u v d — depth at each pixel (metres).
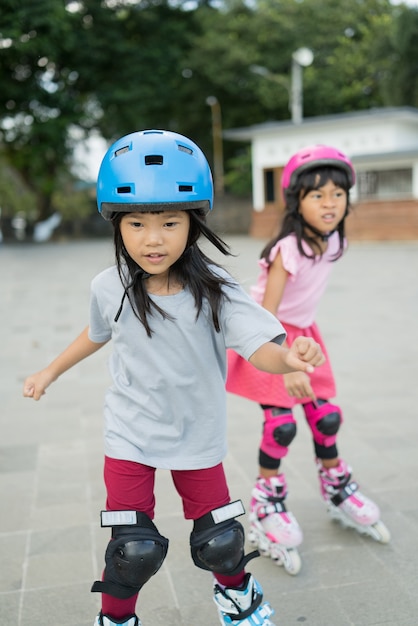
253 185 23.03
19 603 2.21
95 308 1.82
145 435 1.75
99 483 3.19
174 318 1.68
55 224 27.50
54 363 1.93
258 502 2.44
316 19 26.42
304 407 2.52
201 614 2.13
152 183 1.53
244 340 1.66
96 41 21.11
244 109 27.05
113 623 1.72
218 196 25.25
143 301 1.67
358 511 2.52
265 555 2.47
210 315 1.70
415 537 2.58
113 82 22.53
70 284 11.30
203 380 1.74
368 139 19.70
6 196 27.59
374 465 3.33
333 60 26.17
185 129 28.20
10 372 5.49
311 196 2.29
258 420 4.12
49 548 2.57
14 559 2.49
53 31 18.05
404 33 23.72
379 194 19.44
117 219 1.67
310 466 3.32
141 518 1.70
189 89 25.86
